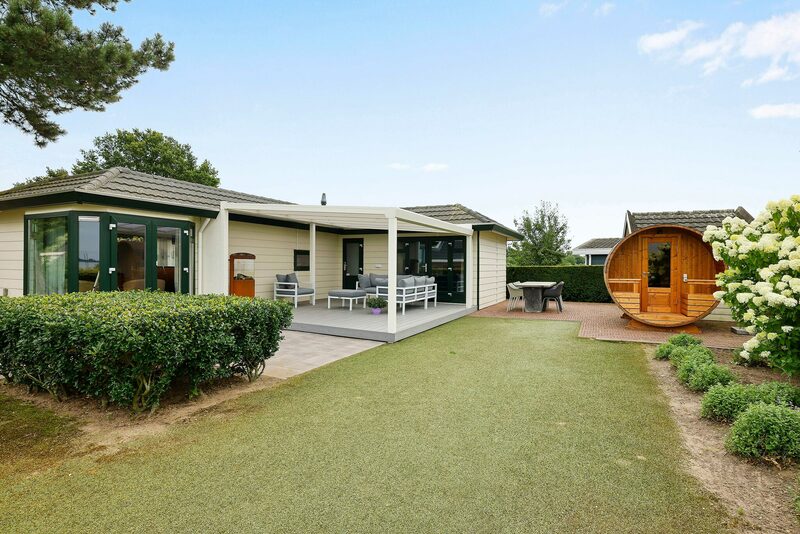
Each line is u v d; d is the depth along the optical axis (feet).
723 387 14.39
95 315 13.37
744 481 9.82
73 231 27.48
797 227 15.80
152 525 8.10
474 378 18.76
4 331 15.58
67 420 13.57
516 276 60.70
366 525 8.11
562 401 15.62
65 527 8.04
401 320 34.58
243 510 8.61
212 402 15.39
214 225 34.12
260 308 17.30
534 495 9.20
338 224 44.73
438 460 10.85
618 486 9.60
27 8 23.63
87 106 30.78
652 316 32.76
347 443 11.89
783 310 13.58
